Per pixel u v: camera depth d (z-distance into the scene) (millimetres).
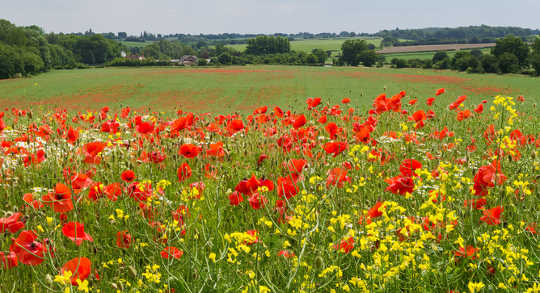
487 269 2453
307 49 197625
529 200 3160
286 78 81375
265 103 53031
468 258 2488
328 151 3258
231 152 5039
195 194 3078
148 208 3016
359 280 2225
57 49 137500
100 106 52844
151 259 2689
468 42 183375
